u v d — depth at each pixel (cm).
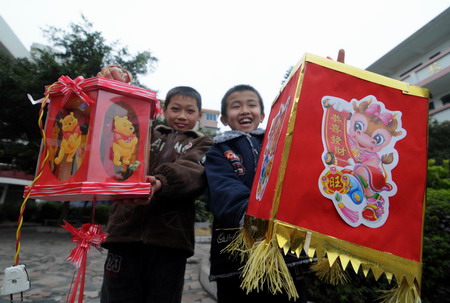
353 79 102
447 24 1664
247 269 95
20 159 1018
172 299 155
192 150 176
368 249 87
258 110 180
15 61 1005
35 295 316
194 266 533
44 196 117
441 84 1680
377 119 100
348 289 242
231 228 128
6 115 931
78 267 108
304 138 91
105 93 125
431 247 234
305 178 88
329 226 86
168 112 201
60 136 129
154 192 144
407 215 94
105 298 156
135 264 156
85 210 1368
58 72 888
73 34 967
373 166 95
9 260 518
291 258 129
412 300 88
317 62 100
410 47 1872
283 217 83
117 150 123
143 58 1054
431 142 1378
